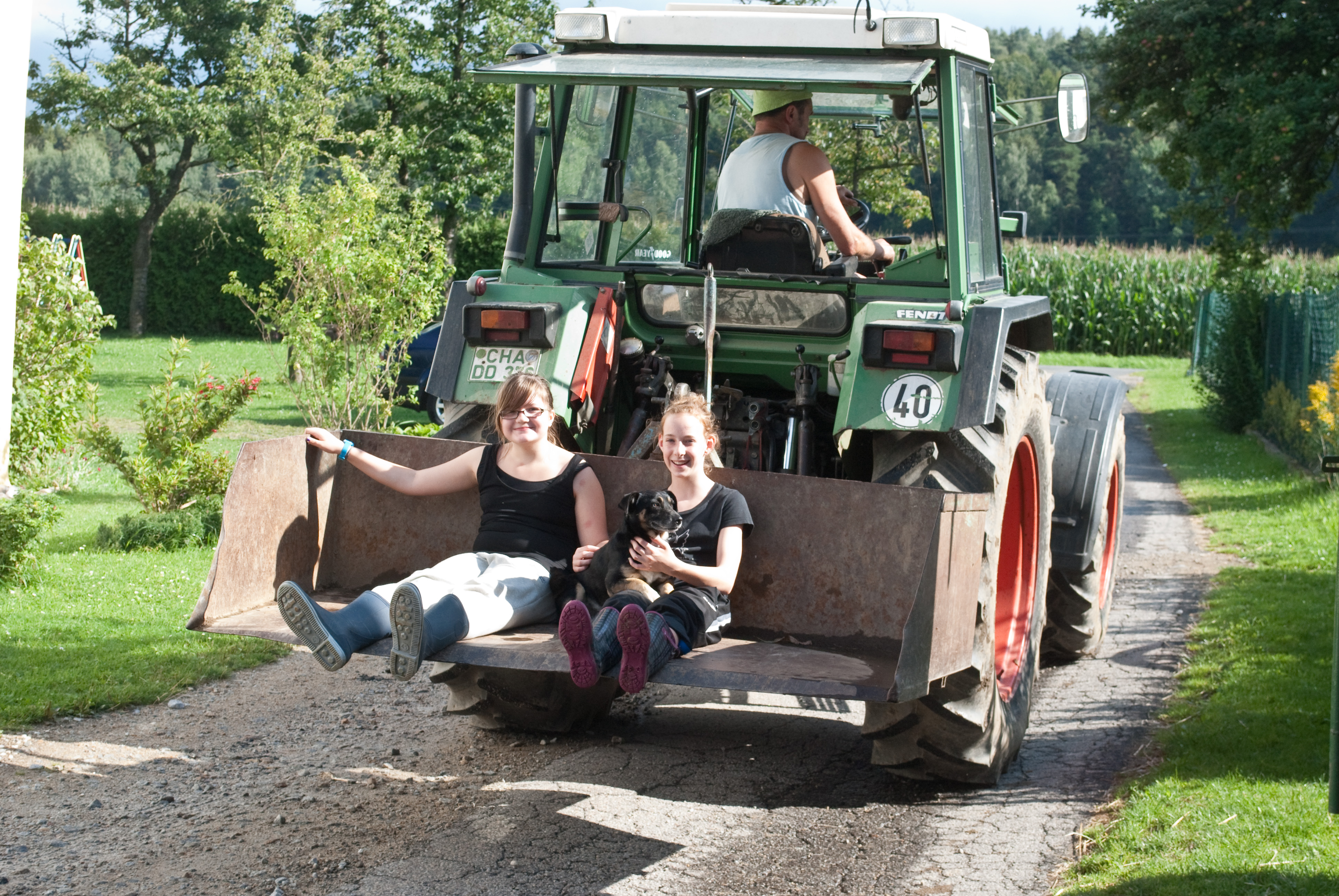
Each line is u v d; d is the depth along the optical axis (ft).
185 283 116.47
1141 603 24.70
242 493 12.61
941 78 14.37
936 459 13.25
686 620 11.71
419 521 14.14
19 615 22.41
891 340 13.00
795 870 11.93
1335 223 191.21
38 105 108.68
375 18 98.02
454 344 14.75
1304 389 46.96
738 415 15.23
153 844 12.37
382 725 16.90
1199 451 51.31
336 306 38.45
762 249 15.16
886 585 12.40
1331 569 26.78
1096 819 13.25
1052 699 18.24
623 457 14.24
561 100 16.03
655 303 15.69
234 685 18.85
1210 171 51.24
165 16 119.85
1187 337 105.70
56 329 29.96
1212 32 48.93
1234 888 10.78
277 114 88.48
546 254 16.17
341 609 12.67
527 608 12.58
